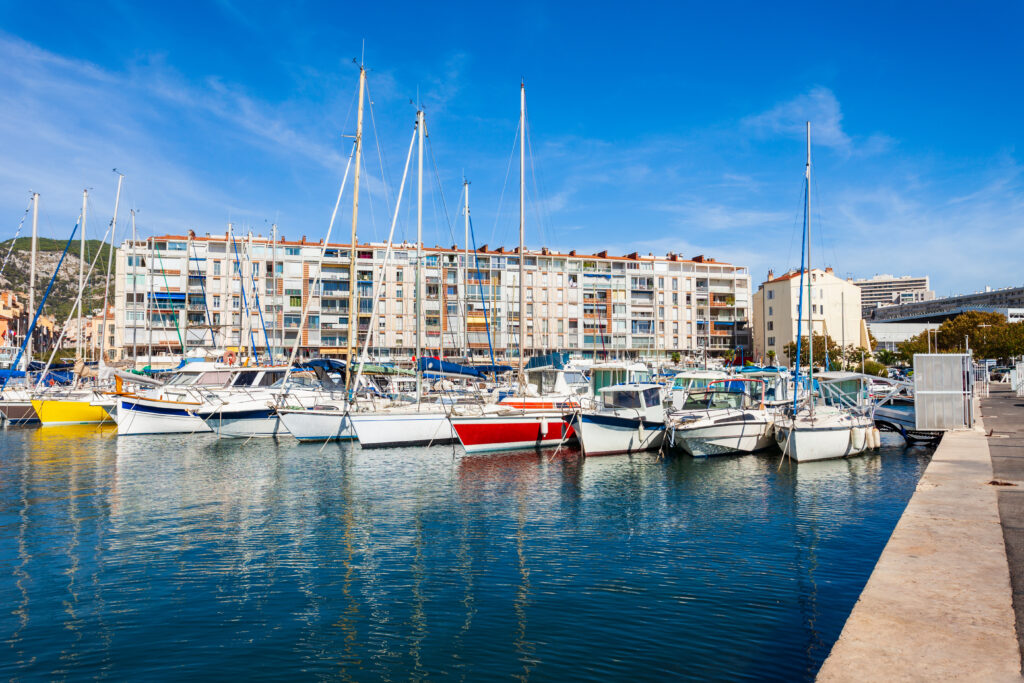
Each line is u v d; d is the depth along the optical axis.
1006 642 5.07
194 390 38.28
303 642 10.41
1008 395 49.84
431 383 42.25
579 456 29.19
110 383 48.28
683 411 30.11
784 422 27.80
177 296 93.00
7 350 69.44
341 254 103.19
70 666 9.66
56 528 17.31
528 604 11.82
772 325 116.19
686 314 123.12
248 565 14.20
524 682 9.05
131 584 13.05
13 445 34.66
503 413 30.16
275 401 35.31
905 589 6.29
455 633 10.66
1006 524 9.12
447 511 19.11
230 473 25.73
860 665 4.73
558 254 114.69
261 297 96.69
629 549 15.07
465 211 52.94
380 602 12.03
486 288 105.56
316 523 17.80
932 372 24.22
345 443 33.66
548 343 112.06
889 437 34.78
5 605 11.97
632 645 10.09
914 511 9.52
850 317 112.69
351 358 34.31
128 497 21.22
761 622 10.81
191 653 10.05
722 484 22.78
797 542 15.36
